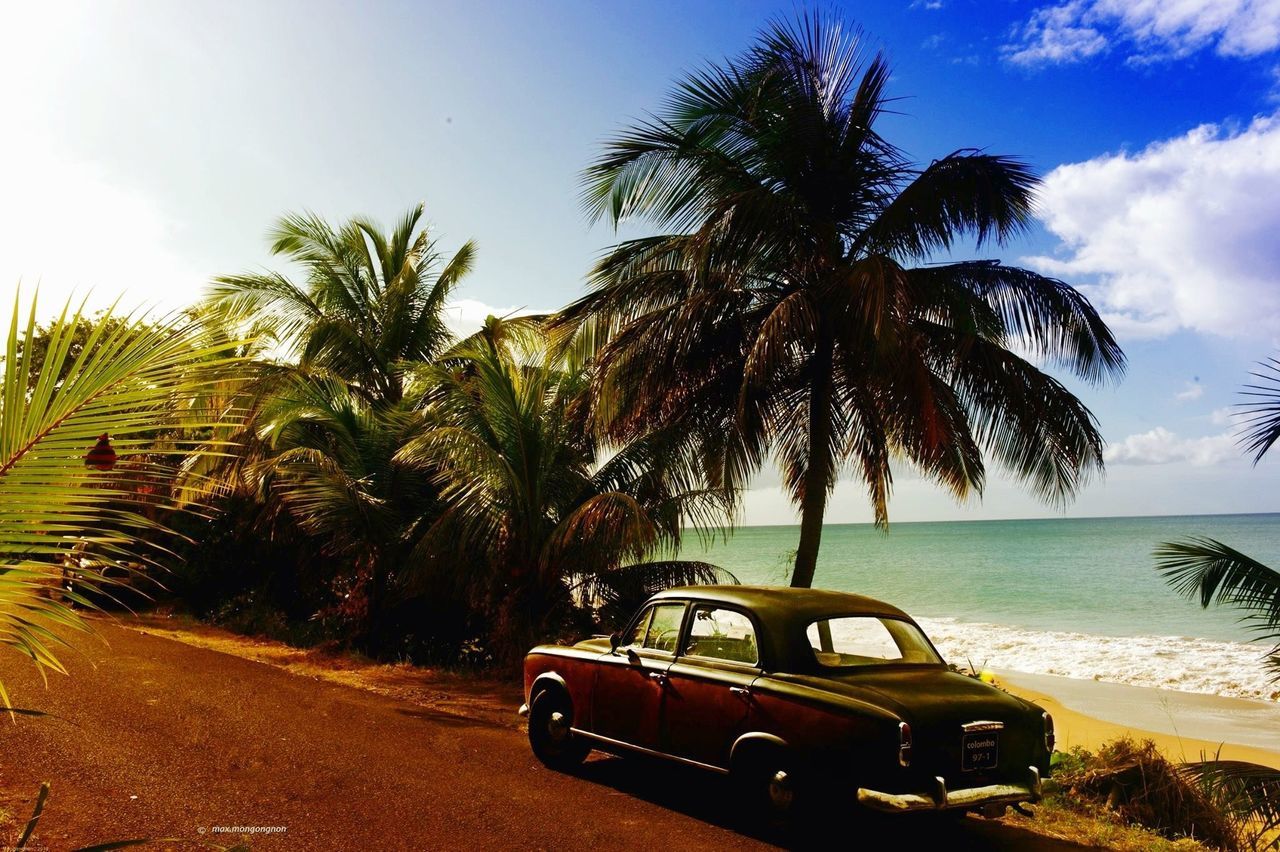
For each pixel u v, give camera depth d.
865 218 12.42
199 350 3.15
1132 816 7.46
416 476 15.44
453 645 14.70
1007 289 11.59
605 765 7.81
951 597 43.94
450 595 14.46
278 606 18.30
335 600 16.81
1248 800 6.43
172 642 14.49
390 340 20.45
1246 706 17.22
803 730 5.61
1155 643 25.92
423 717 9.68
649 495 13.41
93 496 2.97
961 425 12.07
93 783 6.16
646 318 12.13
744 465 12.91
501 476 12.80
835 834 5.83
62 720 8.02
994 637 28.02
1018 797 5.59
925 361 11.80
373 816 5.81
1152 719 16.06
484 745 8.39
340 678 12.38
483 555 13.68
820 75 12.09
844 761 5.37
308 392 15.27
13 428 2.83
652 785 7.16
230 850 3.68
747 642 6.32
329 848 5.15
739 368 12.77
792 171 12.13
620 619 13.25
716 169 11.83
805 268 12.17
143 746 7.30
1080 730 15.09
